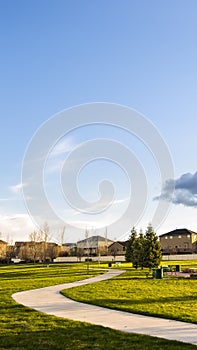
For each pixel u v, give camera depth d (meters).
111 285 27.45
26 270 57.28
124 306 17.22
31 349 10.68
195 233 114.50
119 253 105.06
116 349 10.38
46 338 11.76
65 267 62.69
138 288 24.98
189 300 19.17
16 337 11.99
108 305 17.61
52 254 96.38
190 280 30.86
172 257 84.50
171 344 10.68
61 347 10.76
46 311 16.48
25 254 101.88
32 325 13.58
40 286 28.61
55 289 26.02
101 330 12.55
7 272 53.84
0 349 10.71
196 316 14.64
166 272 39.94
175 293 22.08
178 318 14.35
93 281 31.97
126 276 37.28
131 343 10.89
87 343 11.05
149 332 12.28
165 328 12.78
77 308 17.12
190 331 12.31
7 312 16.47
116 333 12.09
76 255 95.44
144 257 48.31
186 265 57.66
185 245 112.12
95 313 15.75
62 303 18.83
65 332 12.44
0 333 12.57
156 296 20.73
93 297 20.61
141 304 17.84
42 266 69.50
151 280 31.48
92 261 87.19
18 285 30.06
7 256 107.25
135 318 14.56
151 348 10.33
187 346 10.42
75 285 28.59
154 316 14.90
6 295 22.86
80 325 13.35
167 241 114.88
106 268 56.31
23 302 19.56
